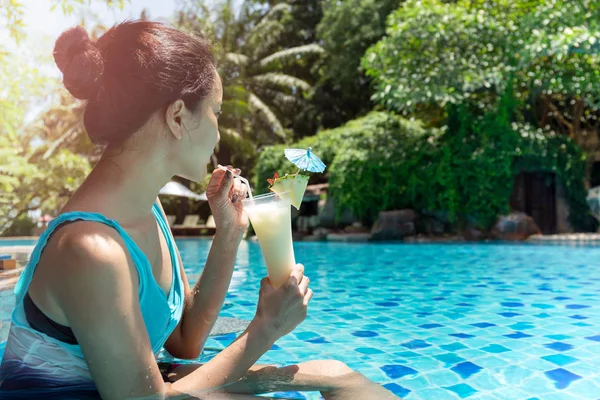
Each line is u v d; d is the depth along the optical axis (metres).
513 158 14.03
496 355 2.31
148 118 1.32
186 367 1.73
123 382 1.20
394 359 2.25
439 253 9.03
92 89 1.32
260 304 1.47
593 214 14.09
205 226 20.17
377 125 15.94
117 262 1.18
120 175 1.35
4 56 7.78
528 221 13.49
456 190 13.84
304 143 17.42
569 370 2.05
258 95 25.06
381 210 14.80
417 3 13.48
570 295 4.23
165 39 1.32
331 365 1.68
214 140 1.41
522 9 13.35
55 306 1.22
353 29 22.25
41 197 15.05
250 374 1.58
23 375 1.34
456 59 13.28
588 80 13.72
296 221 16.09
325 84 25.17
